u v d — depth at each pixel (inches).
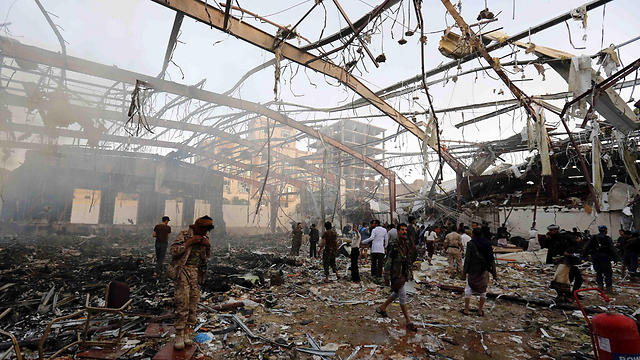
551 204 718.5
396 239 202.2
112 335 163.9
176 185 1033.5
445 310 232.2
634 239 370.6
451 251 374.3
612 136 553.6
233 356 148.4
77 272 331.9
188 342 151.8
